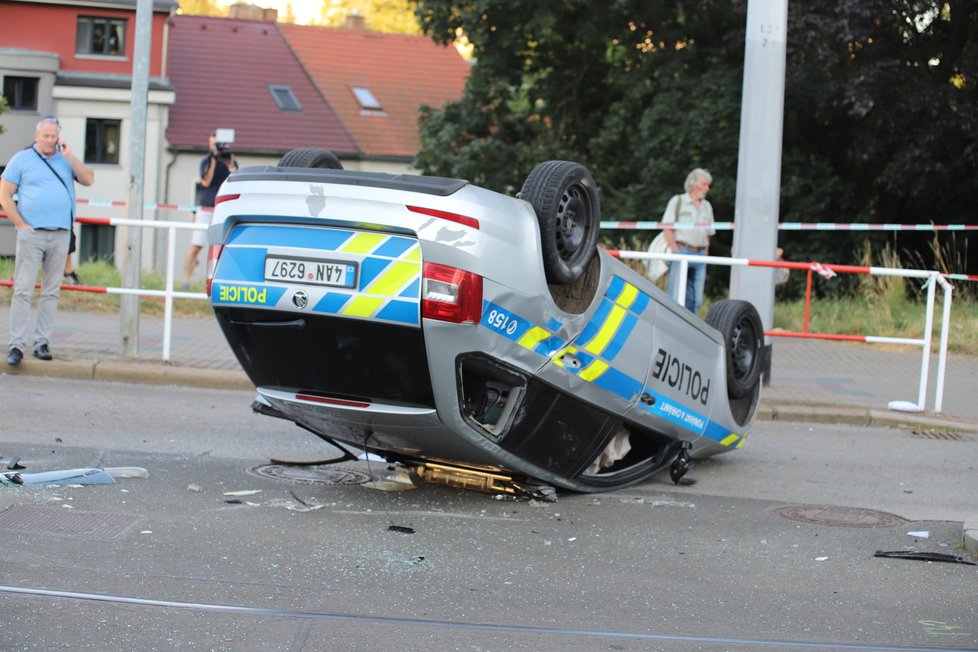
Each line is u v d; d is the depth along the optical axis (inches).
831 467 358.3
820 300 766.5
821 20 880.3
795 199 1005.8
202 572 218.1
